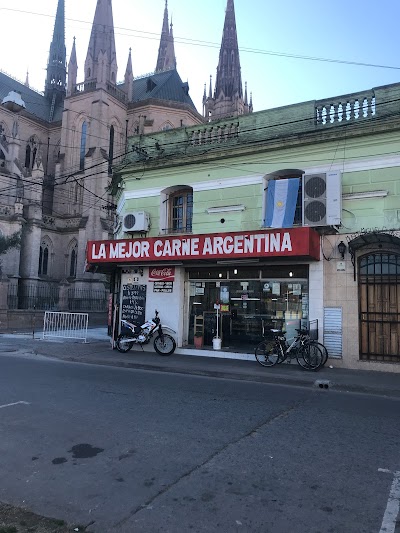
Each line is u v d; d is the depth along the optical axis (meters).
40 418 6.32
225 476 4.41
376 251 11.59
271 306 13.09
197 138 14.83
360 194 11.71
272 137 12.96
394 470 4.66
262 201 13.11
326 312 11.90
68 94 48.56
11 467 4.56
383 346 11.40
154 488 4.11
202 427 6.07
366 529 3.45
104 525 3.45
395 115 11.40
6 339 18.86
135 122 49.00
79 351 14.50
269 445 5.38
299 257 11.69
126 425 6.06
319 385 9.66
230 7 63.41
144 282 14.82
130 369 11.64
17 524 3.45
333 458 4.98
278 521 3.55
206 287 14.19
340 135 11.91
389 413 7.20
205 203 14.06
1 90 52.12
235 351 13.16
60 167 47.66
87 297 40.00
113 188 17.83
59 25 61.97
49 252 44.09
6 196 40.06
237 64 62.53
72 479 4.28
